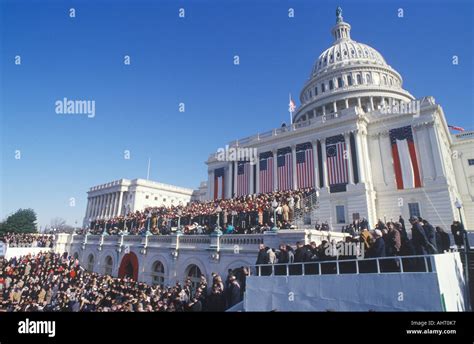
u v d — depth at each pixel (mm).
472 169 51531
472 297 13289
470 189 50875
